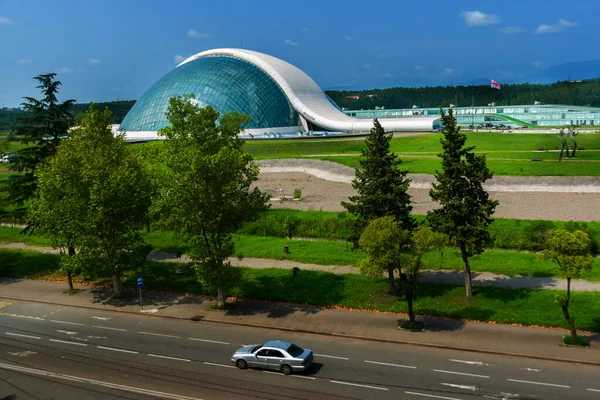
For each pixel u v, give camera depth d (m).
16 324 35.31
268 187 83.38
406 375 25.64
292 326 32.81
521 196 66.50
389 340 29.98
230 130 36.94
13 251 55.00
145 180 40.47
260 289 39.56
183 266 46.41
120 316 36.31
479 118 182.50
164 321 35.00
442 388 24.16
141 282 37.72
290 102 146.50
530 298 34.09
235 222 36.38
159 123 134.50
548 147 98.12
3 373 27.67
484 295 35.28
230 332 32.50
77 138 43.75
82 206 38.66
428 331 30.97
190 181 33.88
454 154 34.81
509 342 28.91
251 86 140.50
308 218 59.28
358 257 46.31
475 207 34.34
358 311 34.91
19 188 52.56
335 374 26.05
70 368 28.05
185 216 34.28
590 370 25.50
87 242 38.28
